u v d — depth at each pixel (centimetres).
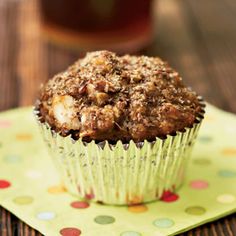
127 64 37
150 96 35
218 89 49
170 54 55
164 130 35
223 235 34
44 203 36
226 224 35
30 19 61
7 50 55
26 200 36
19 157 39
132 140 34
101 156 35
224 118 43
